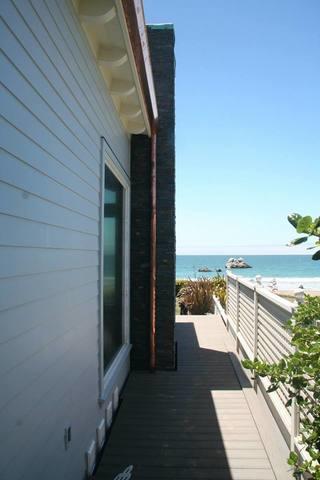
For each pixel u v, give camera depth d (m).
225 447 3.48
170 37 5.90
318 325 2.30
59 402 2.29
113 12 2.66
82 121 2.80
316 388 2.06
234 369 5.71
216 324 9.09
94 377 3.25
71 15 2.50
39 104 1.94
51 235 2.14
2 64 1.53
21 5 1.71
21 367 1.73
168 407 4.36
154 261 5.61
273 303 3.86
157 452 3.39
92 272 3.18
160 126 5.84
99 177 3.42
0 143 1.52
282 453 3.34
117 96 4.12
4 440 1.56
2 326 1.55
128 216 5.47
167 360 5.71
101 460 3.26
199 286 12.30
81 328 2.82
